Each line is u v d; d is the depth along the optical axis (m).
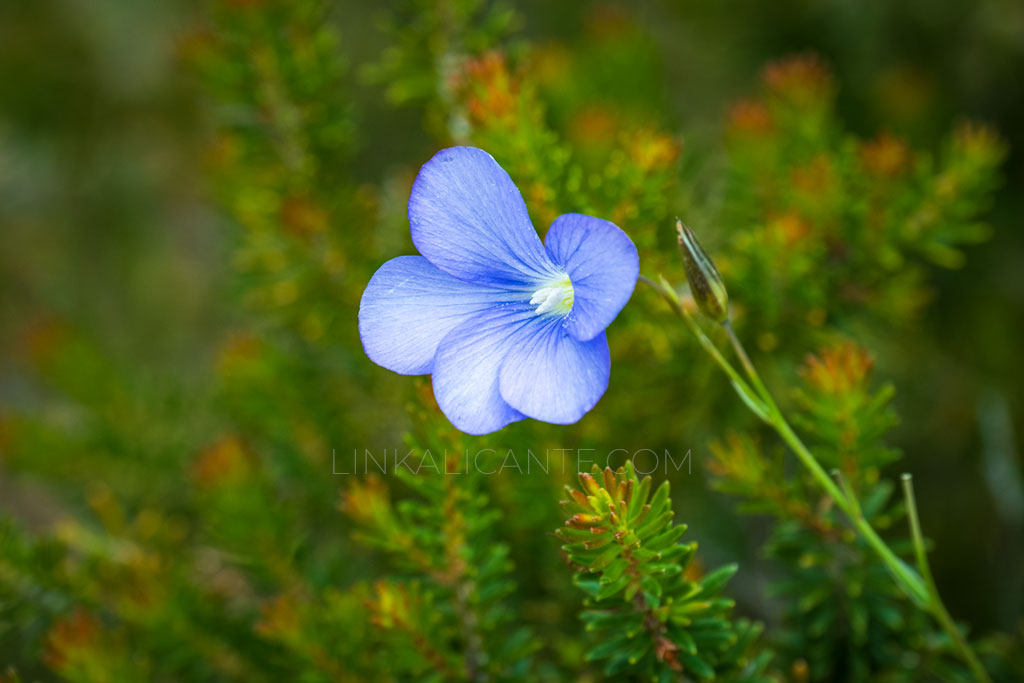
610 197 0.24
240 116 0.26
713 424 0.27
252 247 0.27
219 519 0.24
